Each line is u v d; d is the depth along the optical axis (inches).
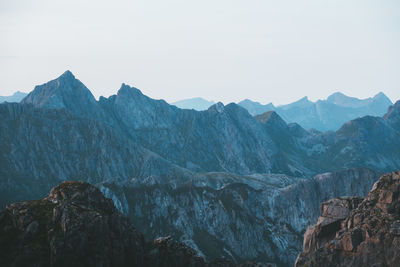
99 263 3334.2
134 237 3863.2
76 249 3267.7
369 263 4596.5
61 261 3198.8
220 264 4793.3
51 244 3216.0
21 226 3351.4
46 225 3376.0
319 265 4933.6
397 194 4940.9
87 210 3518.7
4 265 3107.8
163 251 4323.3
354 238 4813.0
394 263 4426.7
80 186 3806.6
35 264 3149.6
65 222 3329.2
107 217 3577.8
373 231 4734.3
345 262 4776.1
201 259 4613.7
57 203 3592.5
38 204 3565.5
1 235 3262.8
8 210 3481.8
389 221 4717.0
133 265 3745.1
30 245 3228.3
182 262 4372.5
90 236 3376.0
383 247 4581.7
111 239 3572.8
